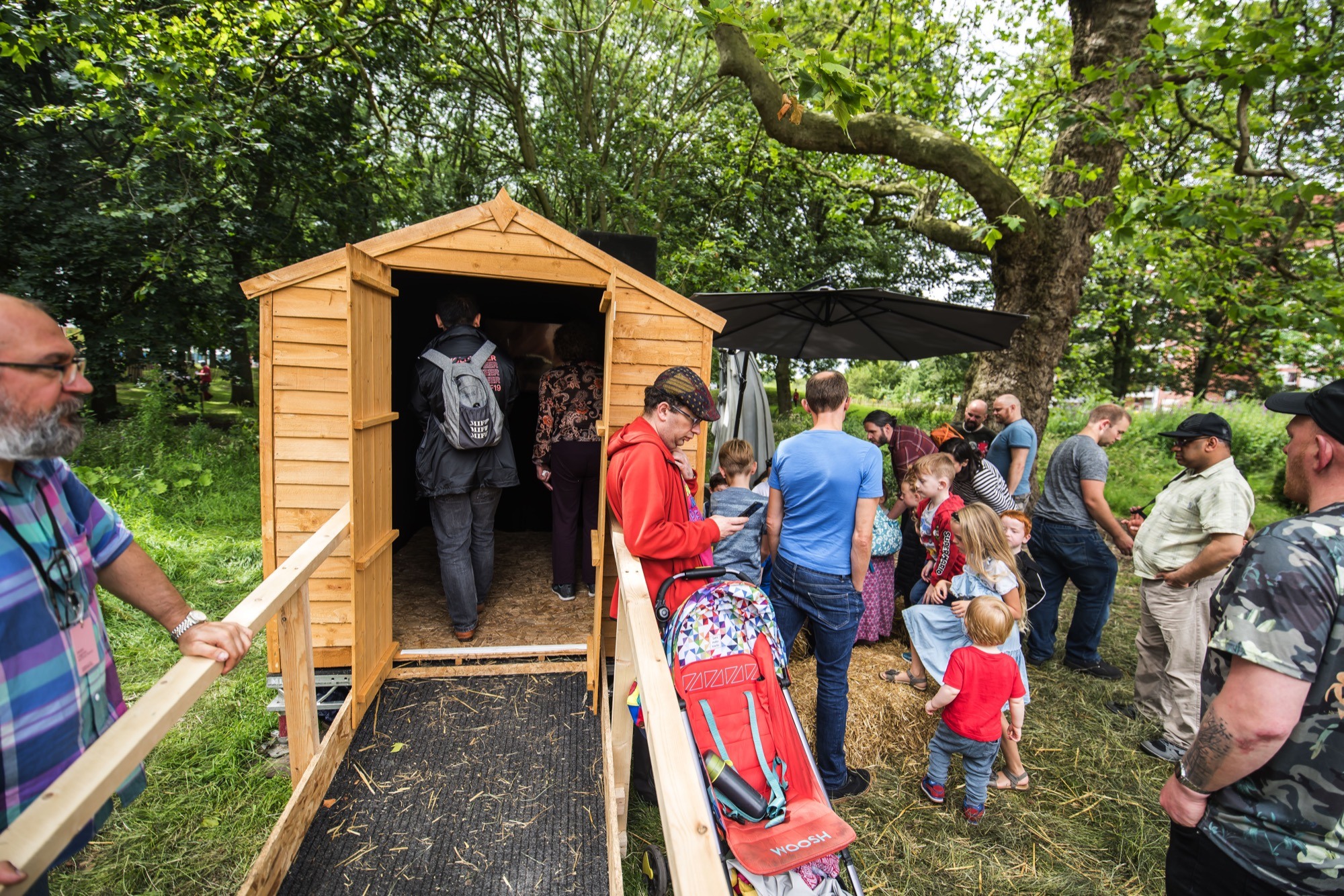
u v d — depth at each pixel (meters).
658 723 1.55
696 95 12.60
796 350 6.28
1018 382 6.27
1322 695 1.36
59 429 1.36
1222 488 3.26
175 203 8.62
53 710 1.40
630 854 2.70
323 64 8.62
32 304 1.36
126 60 6.48
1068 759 3.56
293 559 2.24
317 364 2.94
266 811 2.91
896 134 6.06
